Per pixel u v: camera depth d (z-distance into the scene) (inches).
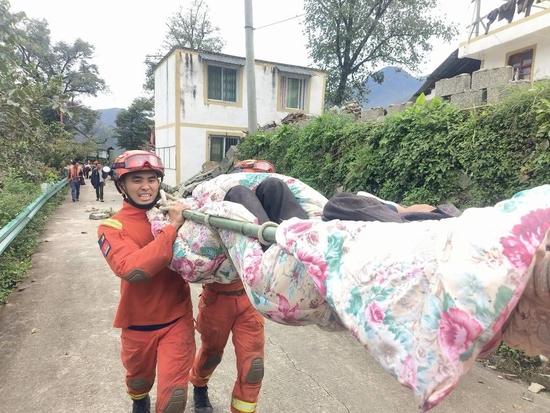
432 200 183.6
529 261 40.7
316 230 59.2
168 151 666.2
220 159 653.3
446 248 45.2
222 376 135.9
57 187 613.9
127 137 1493.6
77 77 1540.4
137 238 92.4
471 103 187.6
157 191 97.1
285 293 63.2
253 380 98.7
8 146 285.9
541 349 52.6
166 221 93.0
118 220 92.9
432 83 644.7
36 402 118.5
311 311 63.2
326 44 906.7
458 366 41.3
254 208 85.2
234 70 645.9
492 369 142.9
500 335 51.5
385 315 46.9
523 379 135.9
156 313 90.9
